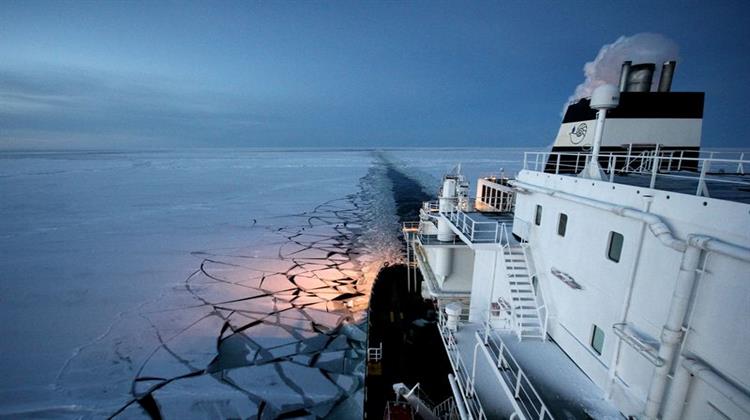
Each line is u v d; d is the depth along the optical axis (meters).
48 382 13.11
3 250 28.03
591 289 7.17
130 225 35.97
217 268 24.52
